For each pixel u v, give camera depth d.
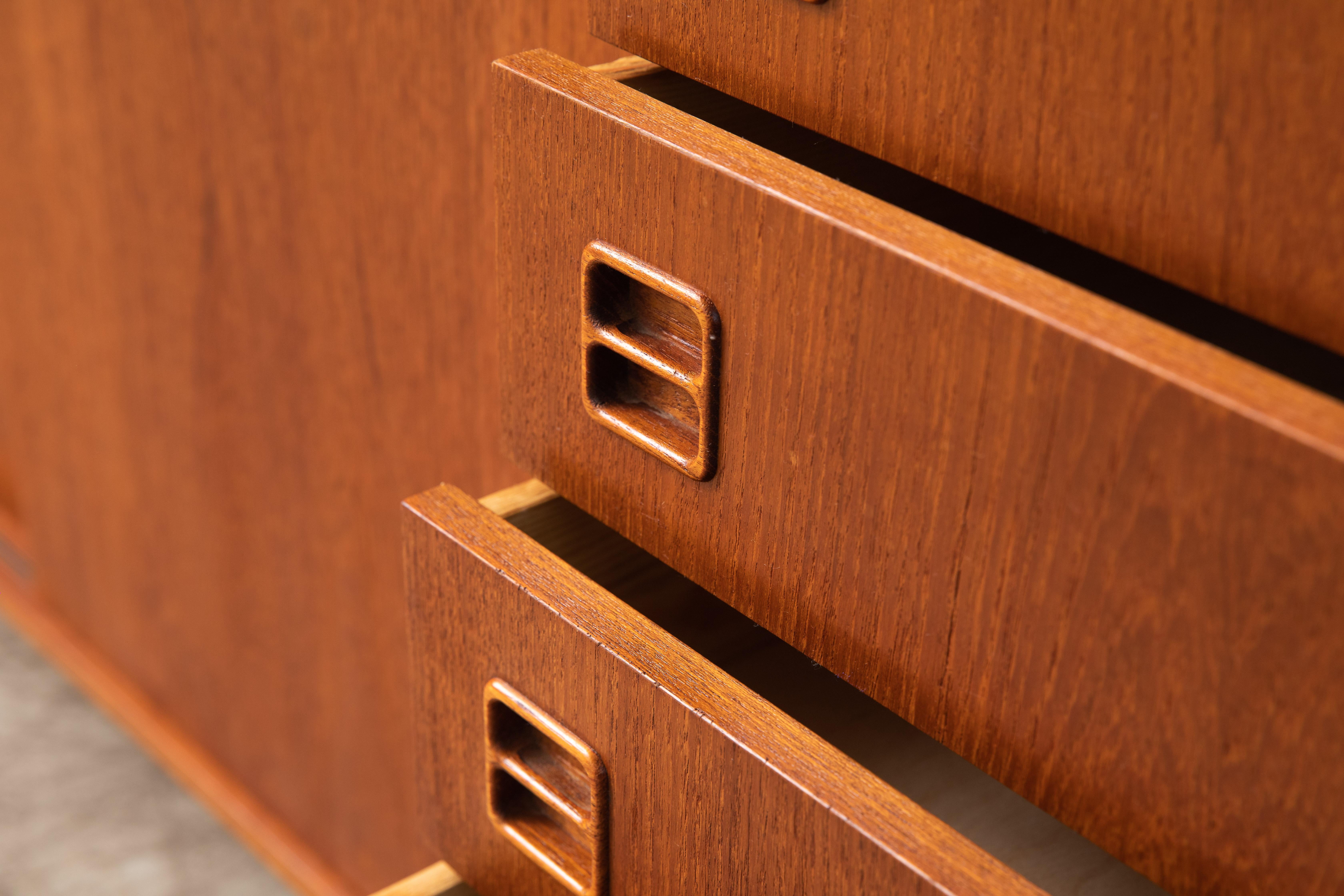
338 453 1.47
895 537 0.94
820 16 0.98
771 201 0.93
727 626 1.14
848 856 0.92
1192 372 0.86
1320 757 0.87
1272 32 0.87
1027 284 0.89
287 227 1.41
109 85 1.50
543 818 1.07
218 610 1.78
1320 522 0.85
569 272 1.01
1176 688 0.89
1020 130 0.94
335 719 1.67
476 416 1.36
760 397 0.96
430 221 1.32
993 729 0.94
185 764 1.93
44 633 2.11
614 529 1.08
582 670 0.99
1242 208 0.89
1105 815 0.92
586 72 1.00
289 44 1.34
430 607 1.06
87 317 1.72
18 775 2.04
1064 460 0.89
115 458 1.81
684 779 0.97
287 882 1.84
